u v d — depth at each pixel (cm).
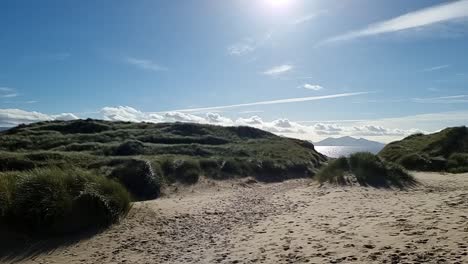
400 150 3625
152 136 4344
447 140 3516
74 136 4269
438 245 718
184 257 903
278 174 3111
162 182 2292
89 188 1226
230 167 2848
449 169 2934
